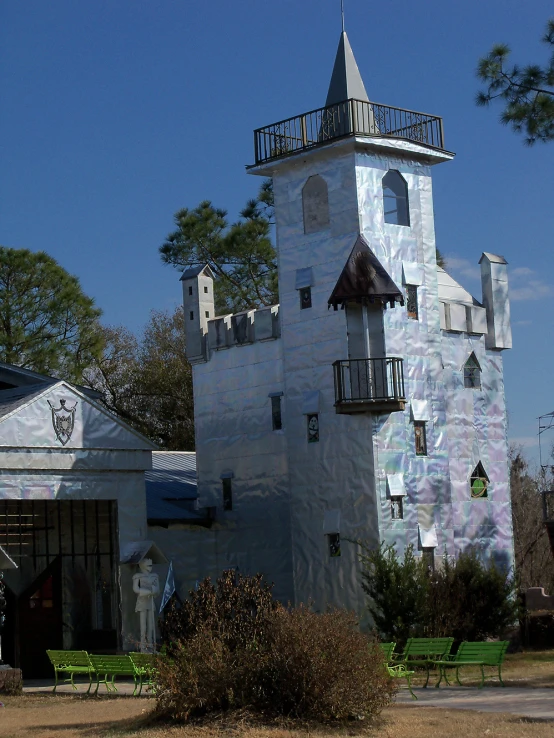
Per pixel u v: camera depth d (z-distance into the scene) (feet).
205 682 63.21
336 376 115.14
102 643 109.40
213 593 74.08
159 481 141.38
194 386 134.51
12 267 178.09
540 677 88.53
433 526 117.70
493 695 76.59
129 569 109.40
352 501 115.34
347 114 119.34
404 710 68.18
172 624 73.51
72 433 106.83
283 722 60.75
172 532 125.39
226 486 129.80
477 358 131.54
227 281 188.14
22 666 110.11
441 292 132.05
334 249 118.73
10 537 109.40
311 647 62.64
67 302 180.04
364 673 62.75
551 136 98.78
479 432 130.00
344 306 116.37
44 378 116.57
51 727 66.08
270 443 125.29
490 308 134.00
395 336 118.21
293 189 122.62
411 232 121.80
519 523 176.76
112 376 209.15
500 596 111.65
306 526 118.83
